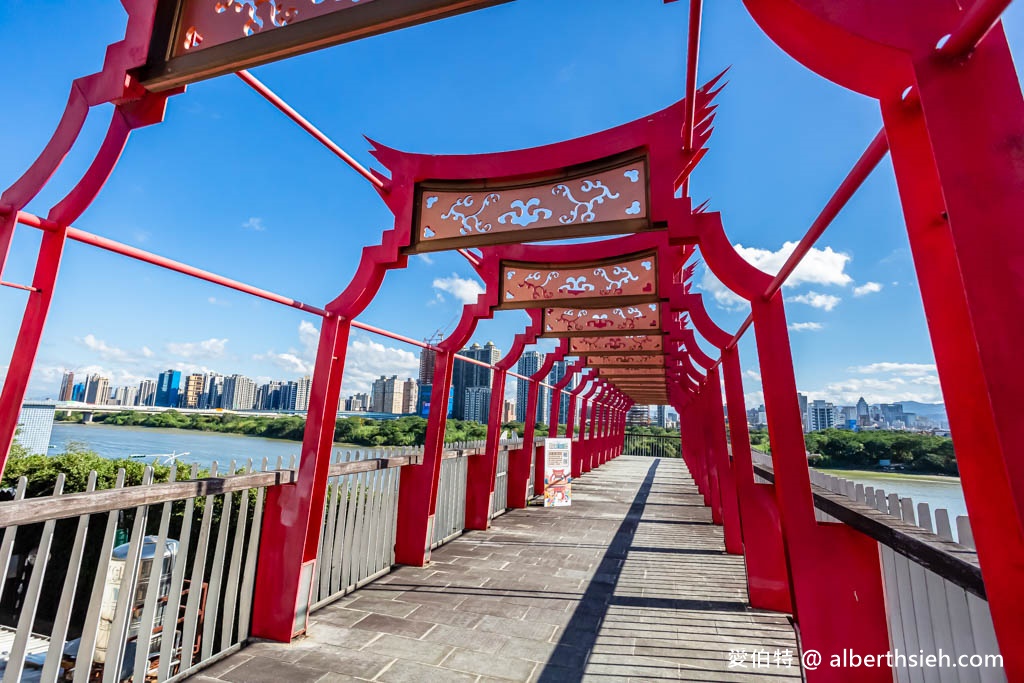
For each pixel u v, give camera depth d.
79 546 2.18
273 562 3.35
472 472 6.88
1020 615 1.08
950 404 1.19
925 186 1.23
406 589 4.27
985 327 0.87
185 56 1.90
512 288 5.25
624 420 24.05
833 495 2.96
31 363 1.80
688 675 2.91
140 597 3.87
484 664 3.00
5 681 1.92
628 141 3.20
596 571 4.93
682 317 7.40
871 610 2.40
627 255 4.96
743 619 3.75
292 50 1.79
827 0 1.09
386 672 2.87
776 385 2.74
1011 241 0.88
